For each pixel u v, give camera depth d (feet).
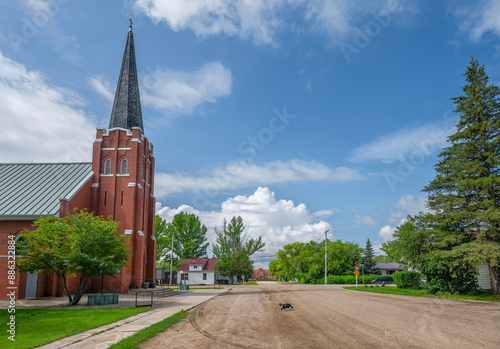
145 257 116.67
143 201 117.91
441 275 95.14
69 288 91.66
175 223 240.94
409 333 39.22
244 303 74.28
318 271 205.77
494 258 79.30
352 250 221.66
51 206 91.71
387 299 81.82
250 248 187.42
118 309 61.41
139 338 36.24
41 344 34.04
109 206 107.86
